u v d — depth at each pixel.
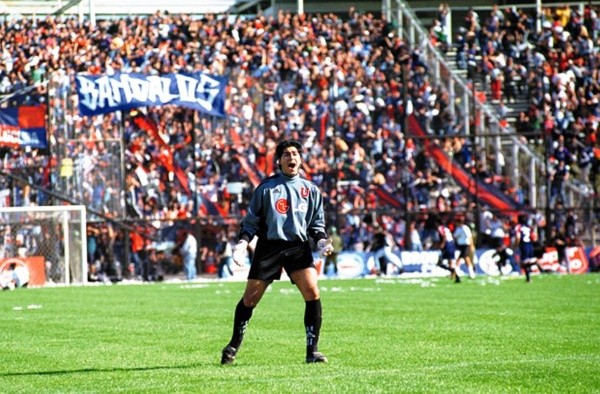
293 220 39.41
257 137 144.88
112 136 140.12
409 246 139.00
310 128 147.25
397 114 151.00
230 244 136.50
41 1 185.25
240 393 32.41
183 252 132.25
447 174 146.25
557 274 130.62
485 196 144.38
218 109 138.25
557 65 167.88
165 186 140.12
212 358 43.38
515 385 33.69
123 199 135.00
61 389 34.94
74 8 187.38
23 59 154.50
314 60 156.00
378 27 167.12
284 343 49.09
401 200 144.50
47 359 44.38
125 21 163.12
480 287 99.56
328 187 143.50
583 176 152.50
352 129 148.00
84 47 158.25
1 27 159.62
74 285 122.19
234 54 158.50
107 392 33.66
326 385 33.69
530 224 142.75
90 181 135.12
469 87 163.38
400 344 47.41
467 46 169.00
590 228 144.88
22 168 135.50
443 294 88.44
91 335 55.31
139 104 134.50
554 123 159.12
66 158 133.88
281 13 165.62
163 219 133.50
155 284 121.12
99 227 132.75
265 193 39.38
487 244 141.88
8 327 61.38
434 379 35.03
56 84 135.75
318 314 40.31
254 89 145.50
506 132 152.75
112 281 131.62
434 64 159.88
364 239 141.75
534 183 145.38
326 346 46.84
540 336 50.25
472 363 39.66
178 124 142.50
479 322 59.19
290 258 39.81
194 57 157.38
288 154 39.44
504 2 195.50
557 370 37.12
